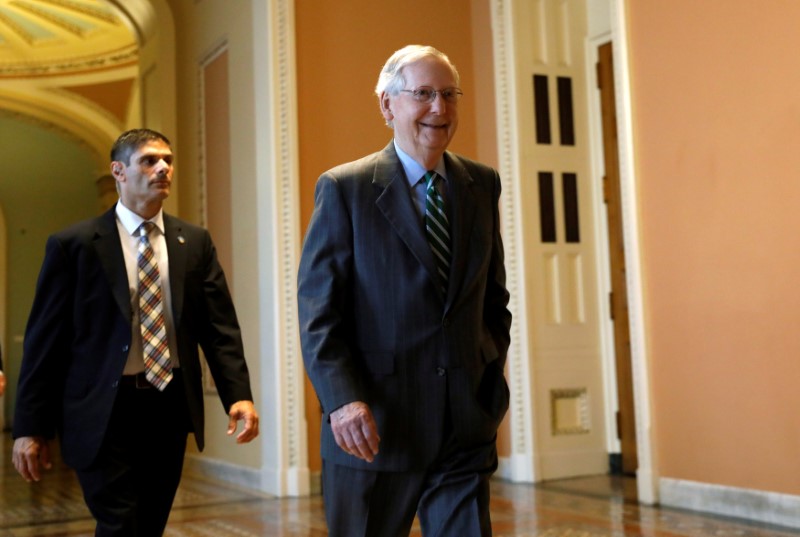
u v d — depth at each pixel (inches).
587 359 254.5
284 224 242.4
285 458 237.8
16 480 289.4
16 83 482.6
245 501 228.5
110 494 100.3
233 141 268.7
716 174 187.0
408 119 80.7
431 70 80.7
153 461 105.6
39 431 102.0
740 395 181.2
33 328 103.3
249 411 107.6
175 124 314.8
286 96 244.8
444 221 81.4
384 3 259.0
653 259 203.0
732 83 183.3
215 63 283.9
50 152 552.4
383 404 78.1
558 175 255.6
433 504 79.6
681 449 195.8
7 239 569.9
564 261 254.2
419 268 79.1
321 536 181.0
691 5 193.2
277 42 246.1
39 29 458.3
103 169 530.6
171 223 109.8
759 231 177.2
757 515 176.4
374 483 78.2
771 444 174.2
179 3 316.5
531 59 255.6
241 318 262.1
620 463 251.6
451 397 78.7
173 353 105.7
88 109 501.4
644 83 205.5
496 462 82.5
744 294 180.4
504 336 86.3
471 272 80.7
